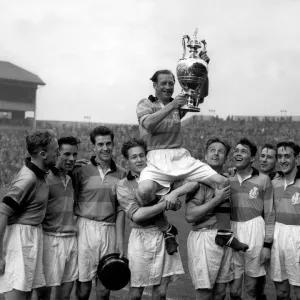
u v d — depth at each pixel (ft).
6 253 14.21
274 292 23.06
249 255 16.56
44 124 161.58
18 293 14.19
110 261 15.08
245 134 134.31
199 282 15.52
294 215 16.90
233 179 17.11
